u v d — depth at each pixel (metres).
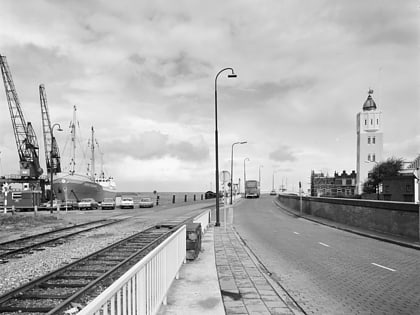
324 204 31.28
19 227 26.77
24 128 78.31
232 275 9.42
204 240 17.22
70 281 9.39
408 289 8.45
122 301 4.26
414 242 15.93
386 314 6.58
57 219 33.81
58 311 6.78
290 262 12.01
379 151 99.50
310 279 9.49
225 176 23.73
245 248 14.59
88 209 57.47
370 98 102.44
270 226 26.08
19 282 9.73
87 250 15.06
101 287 8.70
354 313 6.62
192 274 9.16
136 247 15.48
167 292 6.98
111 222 29.88
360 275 10.01
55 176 80.00
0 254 13.74
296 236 19.88
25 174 76.31
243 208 51.56
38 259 13.02
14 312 7.06
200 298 6.96
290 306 6.91
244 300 7.12
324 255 13.48
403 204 18.17
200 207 55.81
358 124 102.44
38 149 79.62
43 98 84.31
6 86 77.06
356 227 23.39
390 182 63.16
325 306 7.04
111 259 12.52
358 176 101.50
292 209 46.09
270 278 9.42
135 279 4.72
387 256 13.29
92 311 3.00
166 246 6.74
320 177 132.62
